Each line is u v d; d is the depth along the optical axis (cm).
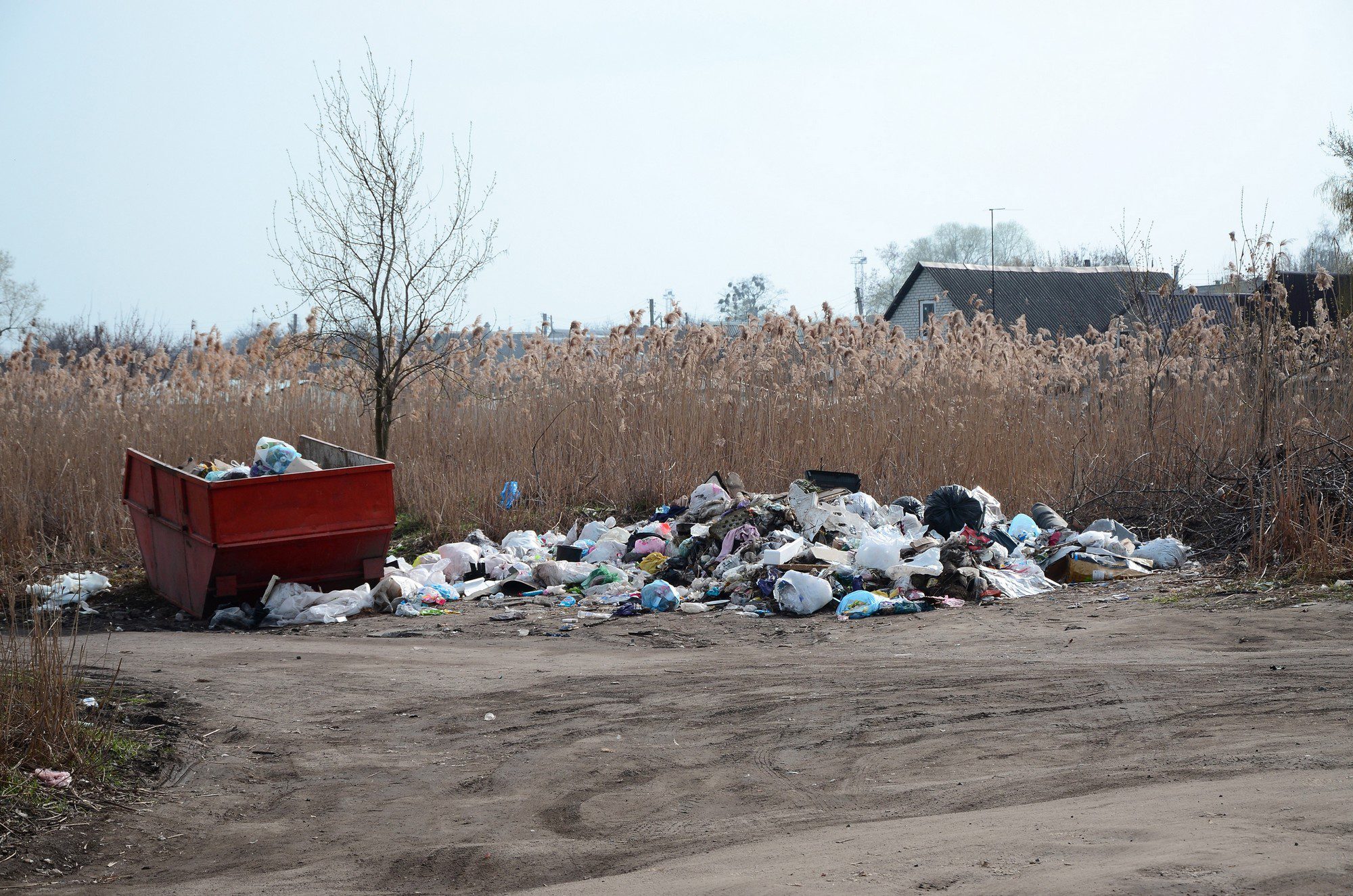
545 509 1587
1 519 1405
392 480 1202
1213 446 1482
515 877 504
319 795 625
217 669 902
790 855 491
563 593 1262
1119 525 1323
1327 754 575
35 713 647
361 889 497
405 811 598
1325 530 1091
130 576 1362
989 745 651
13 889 501
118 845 554
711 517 1393
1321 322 1541
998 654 888
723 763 654
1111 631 934
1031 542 1327
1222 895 371
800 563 1213
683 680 852
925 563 1192
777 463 1616
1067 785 571
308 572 1191
